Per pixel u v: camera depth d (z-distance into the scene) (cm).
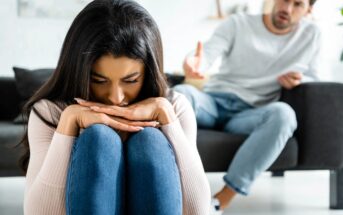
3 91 275
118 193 91
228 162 215
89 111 102
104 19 102
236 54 242
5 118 274
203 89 254
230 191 206
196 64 205
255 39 240
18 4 396
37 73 266
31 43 400
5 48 398
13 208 233
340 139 224
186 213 107
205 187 107
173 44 419
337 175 238
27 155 131
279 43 241
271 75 238
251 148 205
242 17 244
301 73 228
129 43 101
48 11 399
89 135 91
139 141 96
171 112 109
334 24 417
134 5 108
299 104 224
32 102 116
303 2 232
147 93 114
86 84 103
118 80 104
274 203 251
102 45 100
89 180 88
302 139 222
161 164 93
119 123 101
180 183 106
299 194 275
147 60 106
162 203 91
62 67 109
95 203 87
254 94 238
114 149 91
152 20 109
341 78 419
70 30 106
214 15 420
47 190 98
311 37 242
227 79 244
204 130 225
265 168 206
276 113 208
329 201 244
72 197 89
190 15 418
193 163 107
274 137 205
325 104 222
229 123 233
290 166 220
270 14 238
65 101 113
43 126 112
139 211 92
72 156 93
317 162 223
